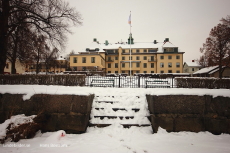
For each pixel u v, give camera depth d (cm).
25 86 638
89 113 523
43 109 488
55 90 526
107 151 307
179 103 477
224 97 474
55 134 400
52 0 1225
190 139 392
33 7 1188
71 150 313
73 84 790
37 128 449
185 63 5831
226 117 462
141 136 417
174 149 319
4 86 607
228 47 2289
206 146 339
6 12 1048
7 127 388
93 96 596
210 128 464
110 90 677
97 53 4341
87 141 373
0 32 1017
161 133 443
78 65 3947
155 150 313
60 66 5309
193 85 719
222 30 2344
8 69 3481
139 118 512
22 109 506
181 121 469
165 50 4556
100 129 477
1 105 515
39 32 1259
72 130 474
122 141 372
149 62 4628
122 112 538
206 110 473
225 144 355
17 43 1339
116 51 4903
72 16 1340
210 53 2494
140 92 640
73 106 488
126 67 4684
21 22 1117
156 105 476
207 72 3111
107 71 4869
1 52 1021
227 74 2927
